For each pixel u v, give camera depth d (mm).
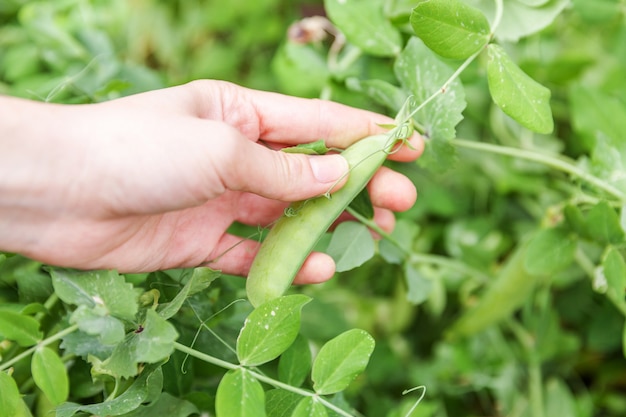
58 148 326
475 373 505
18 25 577
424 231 549
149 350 336
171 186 333
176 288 384
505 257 548
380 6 430
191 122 335
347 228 400
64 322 378
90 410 344
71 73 510
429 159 405
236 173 337
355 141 403
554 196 525
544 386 515
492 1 406
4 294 405
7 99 326
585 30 546
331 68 490
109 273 350
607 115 476
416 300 438
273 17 607
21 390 390
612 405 523
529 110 368
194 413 387
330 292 526
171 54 607
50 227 343
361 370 350
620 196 415
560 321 546
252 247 401
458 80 388
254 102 392
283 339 346
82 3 543
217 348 391
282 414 362
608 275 405
